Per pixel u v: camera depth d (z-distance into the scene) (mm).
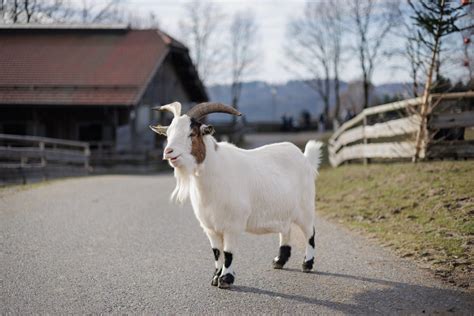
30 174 17516
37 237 8688
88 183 17469
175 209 11953
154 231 9422
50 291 6062
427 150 12117
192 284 6402
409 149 12734
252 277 6695
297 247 8281
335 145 20688
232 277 6266
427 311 5352
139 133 30312
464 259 6844
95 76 29609
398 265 6945
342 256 7582
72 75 29750
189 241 8672
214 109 6363
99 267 7059
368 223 9453
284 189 6805
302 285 6340
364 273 6711
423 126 12055
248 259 7566
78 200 12922
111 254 7750
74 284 6328
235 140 42312
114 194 14430
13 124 29438
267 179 6672
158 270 6969
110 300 5805
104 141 29594
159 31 33875
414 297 5762
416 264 6922
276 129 57969
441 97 11719
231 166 6367
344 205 11164
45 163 18656
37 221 10000
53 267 7012
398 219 9195
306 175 7277
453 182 9969
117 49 32094
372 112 14688
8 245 8094
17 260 7297
